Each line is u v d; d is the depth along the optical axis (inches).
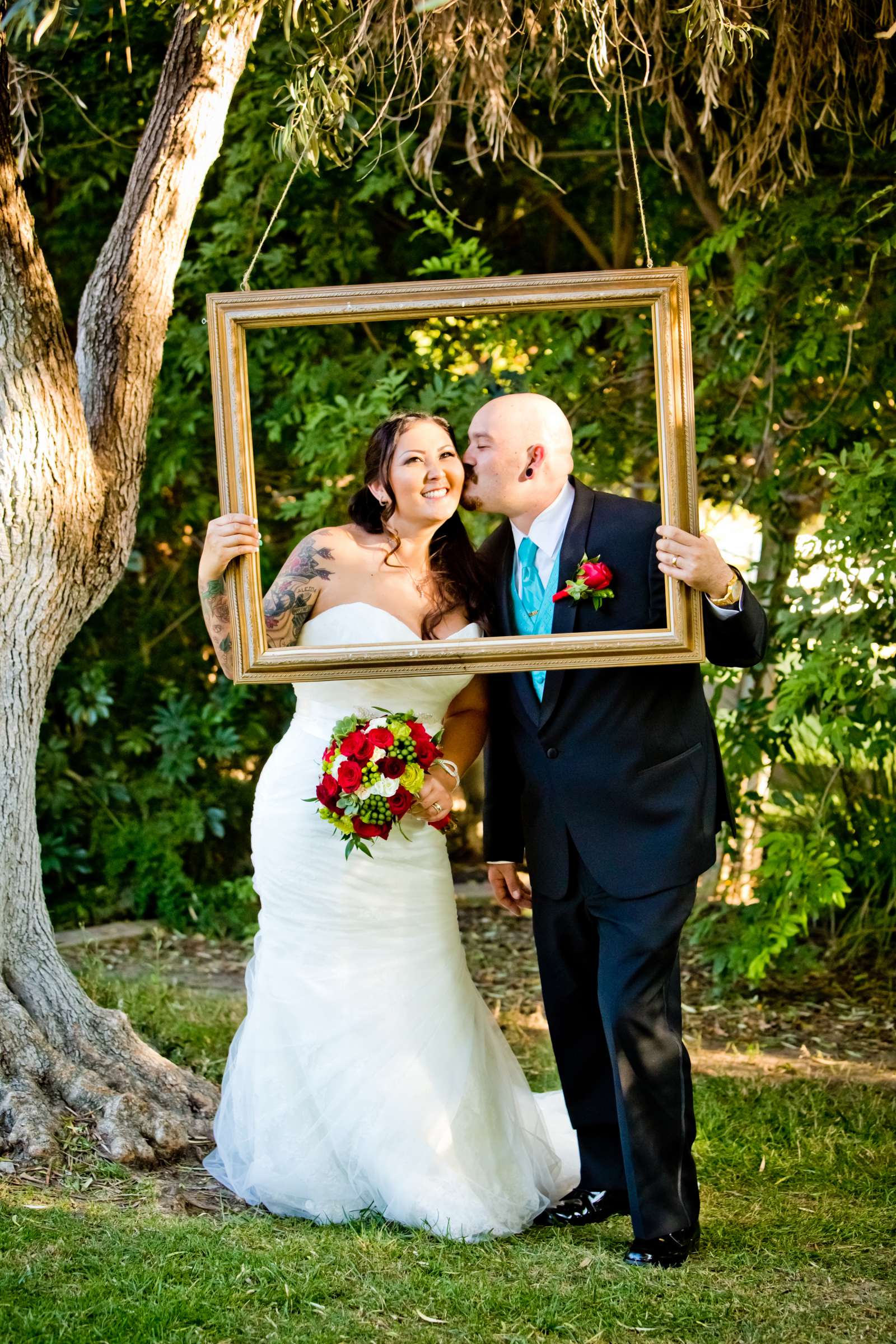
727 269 244.5
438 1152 125.6
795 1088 170.7
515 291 115.2
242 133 256.1
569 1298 108.7
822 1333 104.3
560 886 125.0
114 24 230.4
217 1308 104.6
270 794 131.8
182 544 287.6
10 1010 144.2
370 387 235.9
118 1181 130.8
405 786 120.3
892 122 191.9
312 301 115.9
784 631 216.2
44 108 249.0
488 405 123.1
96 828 274.8
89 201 261.3
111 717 283.0
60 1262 111.0
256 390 256.7
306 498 231.1
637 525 121.9
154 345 154.9
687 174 232.7
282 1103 128.3
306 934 129.3
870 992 219.8
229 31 147.8
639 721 122.0
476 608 124.1
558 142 254.8
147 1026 177.3
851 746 212.1
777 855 209.5
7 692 147.0
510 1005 216.5
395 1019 127.8
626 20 155.0
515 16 177.5
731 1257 118.9
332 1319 104.0
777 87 175.9
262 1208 129.1
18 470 142.3
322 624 122.9
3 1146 133.3
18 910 150.8
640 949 118.0
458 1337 102.3
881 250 192.7
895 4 161.6
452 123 249.0
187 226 156.3
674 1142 118.3
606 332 219.5
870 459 197.6
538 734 124.6
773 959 229.6
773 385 221.8
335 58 133.5
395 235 272.1
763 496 228.8
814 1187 138.4
